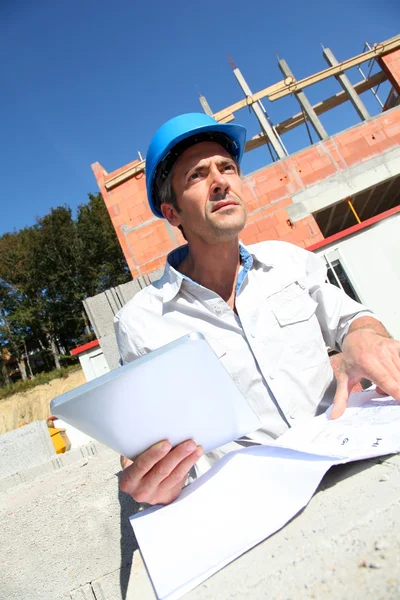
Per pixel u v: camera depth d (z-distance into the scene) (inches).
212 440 33.4
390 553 15.9
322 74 482.9
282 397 49.9
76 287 1080.2
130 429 29.2
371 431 30.7
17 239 1175.6
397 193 550.6
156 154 57.4
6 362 1188.5
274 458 32.8
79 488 86.8
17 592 79.3
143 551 26.5
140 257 449.4
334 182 438.6
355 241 263.3
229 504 28.2
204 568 21.5
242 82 495.5
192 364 27.1
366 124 452.8
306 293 55.6
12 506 85.5
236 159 61.7
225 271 59.3
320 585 15.8
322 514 21.7
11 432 185.0
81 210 1168.2
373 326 47.3
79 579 81.6
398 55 485.1
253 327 52.6
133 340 56.1
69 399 25.0
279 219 434.3
